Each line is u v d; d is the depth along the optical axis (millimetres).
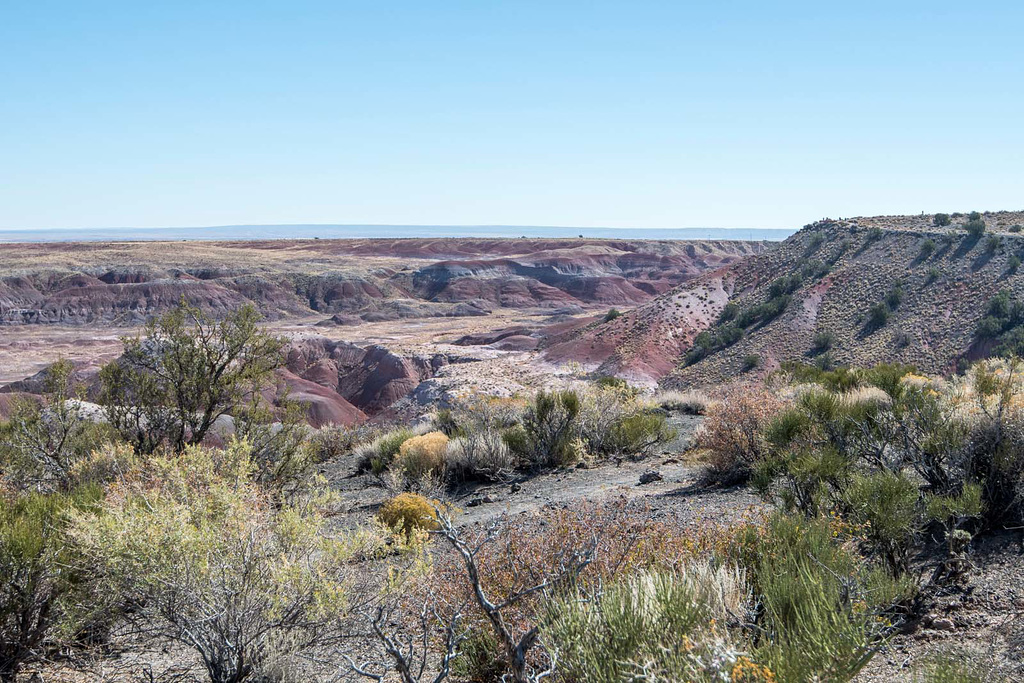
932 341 78312
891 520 5027
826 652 3277
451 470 14055
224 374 14930
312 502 6176
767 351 86500
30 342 112312
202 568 4465
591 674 3348
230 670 4523
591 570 4738
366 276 178875
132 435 14508
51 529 5332
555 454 14320
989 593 4648
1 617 4809
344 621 4656
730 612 3918
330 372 96688
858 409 7641
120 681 4727
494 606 3600
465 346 109125
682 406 21109
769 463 7168
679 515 7633
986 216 107312
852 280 95562
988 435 6215
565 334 109188
